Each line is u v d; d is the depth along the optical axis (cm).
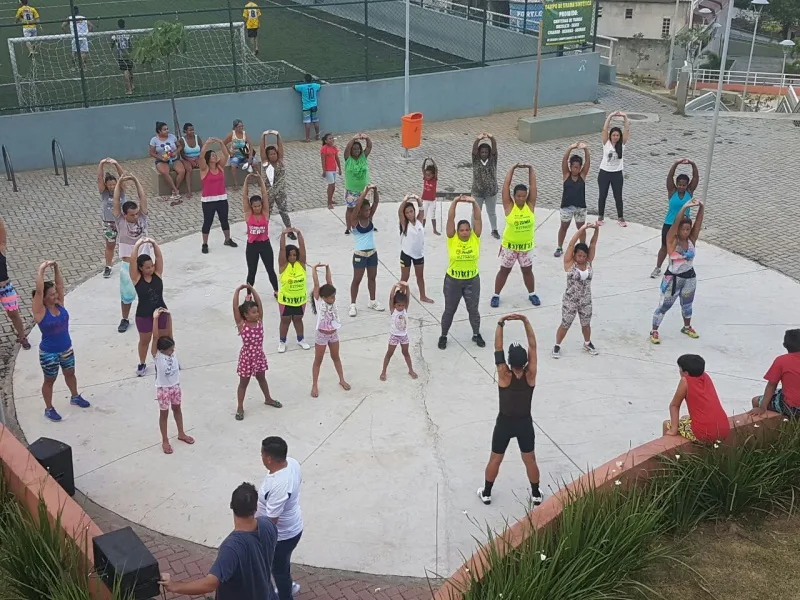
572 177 1338
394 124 2195
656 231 1495
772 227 1506
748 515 770
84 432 923
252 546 555
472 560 634
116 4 3450
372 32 2995
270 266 1212
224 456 884
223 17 3173
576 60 2372
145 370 1041
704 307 1215
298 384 1018
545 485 843
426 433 927
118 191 1132
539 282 1296
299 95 2048
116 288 1278
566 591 615
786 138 2102
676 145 2034
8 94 2153
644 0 4312
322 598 704
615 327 1159
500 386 762
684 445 779
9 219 1545
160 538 769
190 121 1966
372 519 798
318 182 1778
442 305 1224
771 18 6881
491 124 2223
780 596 677
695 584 687
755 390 1004
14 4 3428
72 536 654
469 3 2589
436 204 1573
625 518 668
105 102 2019
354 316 1189
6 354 1093
